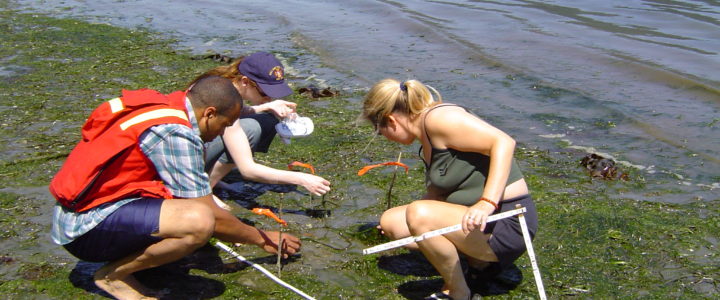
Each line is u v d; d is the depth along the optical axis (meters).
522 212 3.46
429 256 3.65
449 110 3.54
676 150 6.39
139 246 3.44
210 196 3.56
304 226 4.62
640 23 12.04
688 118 7.33
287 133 4.73
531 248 3.52
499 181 3.37
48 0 13.54
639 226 4.71
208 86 3.49
